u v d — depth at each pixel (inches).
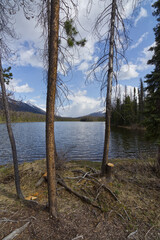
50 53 82.7
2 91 108.0
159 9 170.2
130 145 506.9
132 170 179.9
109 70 141.1
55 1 80.1
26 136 835.4
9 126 111.3
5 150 464.1
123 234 80.9
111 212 100.6
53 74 83.3
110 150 445.4
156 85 177.0
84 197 117.3
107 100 143.5
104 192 123.6
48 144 87.7
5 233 75.0
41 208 100.3
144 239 77.4
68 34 124.9
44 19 116.1
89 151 455.5
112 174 166.4
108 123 145.3
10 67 127.4
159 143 165.9
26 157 395.5
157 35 178.2
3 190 136.1
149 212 100.4
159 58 171.2
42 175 159.2
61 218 90.4
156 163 177.2
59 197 122.6
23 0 101.4
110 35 138.0
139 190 132.3
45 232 77.0
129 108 1041.5
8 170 193.0
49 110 85.3
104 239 76.0
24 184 146.7
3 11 105.5
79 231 80.3
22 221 85.4
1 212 95.3
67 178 159.8
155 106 183.2
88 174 164.1
